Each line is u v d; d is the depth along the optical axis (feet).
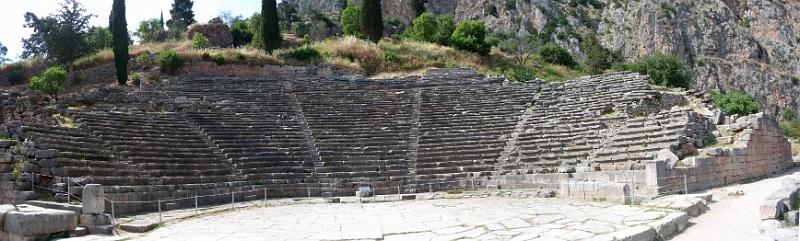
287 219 53.36
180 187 68.59
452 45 194.29
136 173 66.44
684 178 65.00
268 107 105.70
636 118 86.48
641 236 36.47
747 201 54.49
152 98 104.58
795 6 394.52
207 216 57.88
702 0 375.45
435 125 99.35
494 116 102.27
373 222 49.42
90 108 93.09
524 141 89.20
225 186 73.92
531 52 214.90
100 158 66.33
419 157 88.17
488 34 328.49
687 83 183.42
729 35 357.41
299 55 157.79
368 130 97.86
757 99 332.80
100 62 159.84
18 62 177.58
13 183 55.11
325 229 45.73
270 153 86.07
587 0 394.73
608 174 70.59
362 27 190.80
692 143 75.72
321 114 104.53
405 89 124.06
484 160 85.87
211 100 107.65
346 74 151.64
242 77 138.62
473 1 410.52
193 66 146.30
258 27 237.25
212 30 213.87
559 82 118.01
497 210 55.72
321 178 82.02
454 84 126.00
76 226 44.09
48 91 124.88
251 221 52.44
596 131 85.76
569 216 48.47
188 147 80.94
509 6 389.60
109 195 58.49
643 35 347.97
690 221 45.52
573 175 74.79
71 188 55.31
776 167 90.74
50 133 66.39
